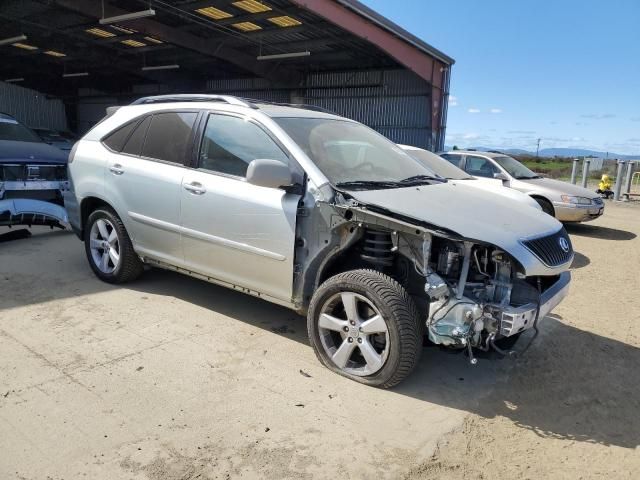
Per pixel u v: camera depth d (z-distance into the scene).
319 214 3.59
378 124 21.89
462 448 2.94
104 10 15.12
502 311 3.18
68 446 2.73
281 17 15.38
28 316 4.35
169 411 3.10
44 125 31.30
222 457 2.72
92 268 5.35
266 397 3.32
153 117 4.80
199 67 23.70
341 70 22.48
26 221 6.57
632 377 3.94
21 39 17.47
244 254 3.98
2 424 2.88
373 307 3.38
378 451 2.85
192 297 5.00
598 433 3.18
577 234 10.48
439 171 7.94
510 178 10.53
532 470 2.80
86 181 5.15
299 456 2.77
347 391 3.45
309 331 3.73
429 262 3.30
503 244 3.21
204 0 14.21
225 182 4.07
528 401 3.51
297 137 3.95
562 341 4.56
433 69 19.88
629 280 6.80
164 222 4.49
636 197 18.20
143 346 3.93
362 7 15.38
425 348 4.23
